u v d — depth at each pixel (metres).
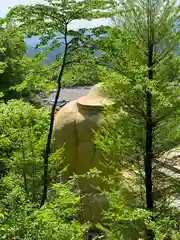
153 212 11.52
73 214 11.69
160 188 12.86
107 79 12.02
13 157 12.83
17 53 23.09
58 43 11.17
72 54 11.23
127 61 11.89
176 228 11.81
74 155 17.41
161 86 12.02
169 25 12.00
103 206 16.22
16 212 8.32
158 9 11.91
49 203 10.36
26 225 7.93
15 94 23.03
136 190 13.14
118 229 11.93
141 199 12.87
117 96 12.52
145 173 12.40
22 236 7.83
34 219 8.22
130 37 11.62
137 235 11.73
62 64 11.28
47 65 11.80
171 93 12.19
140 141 12.45
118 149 12.61
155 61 12.27
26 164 12.76
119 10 11.62
